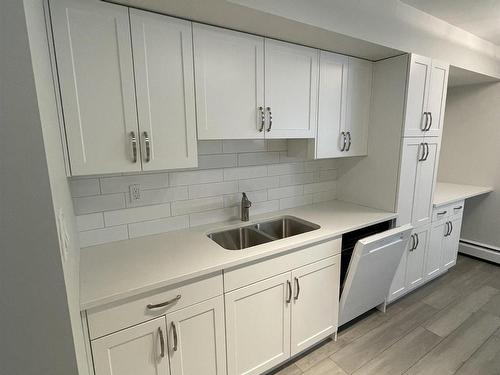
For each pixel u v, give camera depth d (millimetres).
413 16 2041
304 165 2436
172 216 1853
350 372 1839
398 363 1911
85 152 1248
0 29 573
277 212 2293
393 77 2143
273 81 1731
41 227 659
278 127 1804
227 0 1222
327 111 2035
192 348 1402
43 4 1074
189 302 1350
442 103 2402
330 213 2246
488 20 2279
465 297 2699
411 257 2549
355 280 1937
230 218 2100
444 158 3682
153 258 1455
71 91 1186
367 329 2254
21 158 624
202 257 1465
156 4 1247
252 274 1535
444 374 1823
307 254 1747
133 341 1233
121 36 1256
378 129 2287
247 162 2119
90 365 1152
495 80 3092
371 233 2137
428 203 2535
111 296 1129
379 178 2332
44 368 724
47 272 681
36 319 694
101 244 1635
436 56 2279
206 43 1470
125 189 1670
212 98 1531
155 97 1374
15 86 599
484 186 3363
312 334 1916
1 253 644
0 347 682
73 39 1163
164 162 1443
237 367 1582
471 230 3568
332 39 1722
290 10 1415
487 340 2125
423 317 2404
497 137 3197
